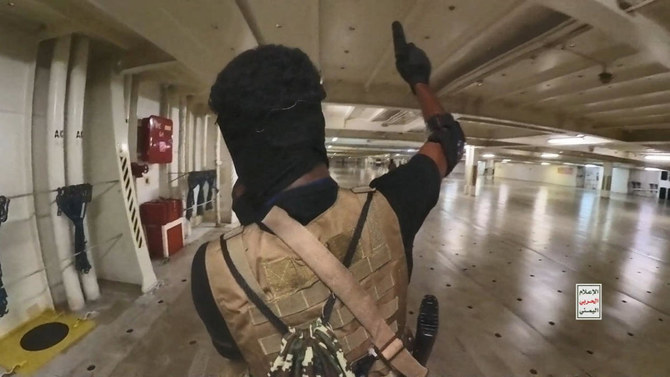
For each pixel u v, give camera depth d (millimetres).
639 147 9398
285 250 406
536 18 2506
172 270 3596
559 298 3543
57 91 2432
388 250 459
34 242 2484
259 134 436
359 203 461
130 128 3449
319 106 479
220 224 5602
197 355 2289
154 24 2090
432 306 648
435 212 8562
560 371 2373
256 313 400
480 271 4234
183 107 4566
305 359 386
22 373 2039
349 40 3000
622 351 2633
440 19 2527
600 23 2094
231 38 2402
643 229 7570
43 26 2334
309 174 452
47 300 2586
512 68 3637
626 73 3525
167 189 4293
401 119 7570
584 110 5758
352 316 414
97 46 2725
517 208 9883
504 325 2943
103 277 3158
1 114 2244
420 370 449
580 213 9570
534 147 11273
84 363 2158
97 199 2959
